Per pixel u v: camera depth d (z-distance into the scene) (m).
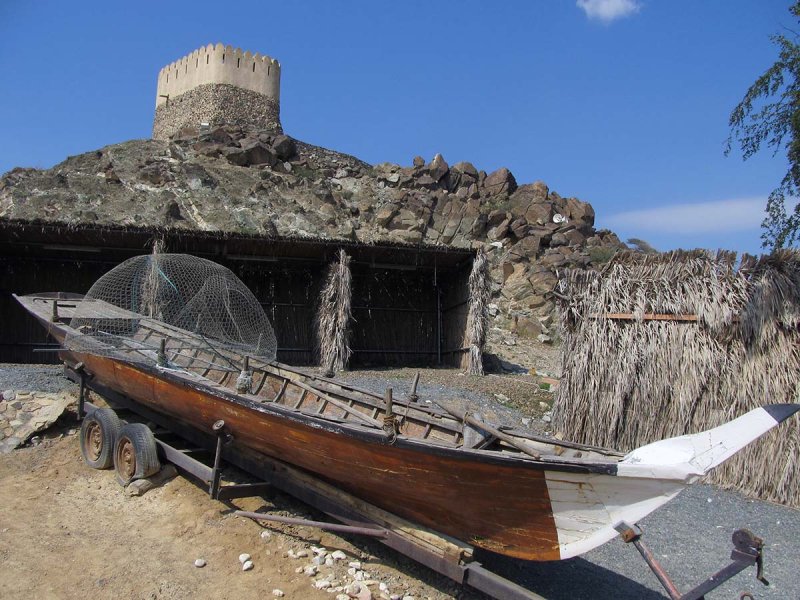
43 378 10.25
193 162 28.86
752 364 8.50
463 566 4.78
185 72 39.03
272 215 25.69
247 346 8.57
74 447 8.47
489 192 29.36
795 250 8.38
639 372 9.59
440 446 4.66
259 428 6.05
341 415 7.28
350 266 16.44
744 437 4.09
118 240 13.62
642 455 4.42
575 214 28.39
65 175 26.12
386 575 5.54
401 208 27.45
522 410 11.84
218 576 5.45
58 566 5.54
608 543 6.62
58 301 10.73
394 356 17.22
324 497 5.95
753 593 5.68
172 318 10.55
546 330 20.92
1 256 14.47
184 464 6.88
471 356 14.82
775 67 9.66
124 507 6.80
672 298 9.45
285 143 31.41
